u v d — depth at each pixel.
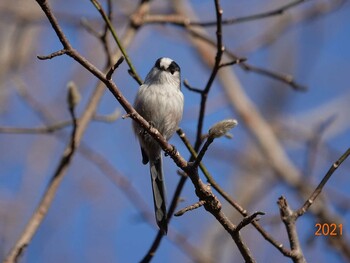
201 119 7.92
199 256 9.78
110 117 9.02
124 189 9.72
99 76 5.84
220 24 7.54
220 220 5.94
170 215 7.82
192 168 5.93
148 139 8.66
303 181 11.84
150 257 7.67
